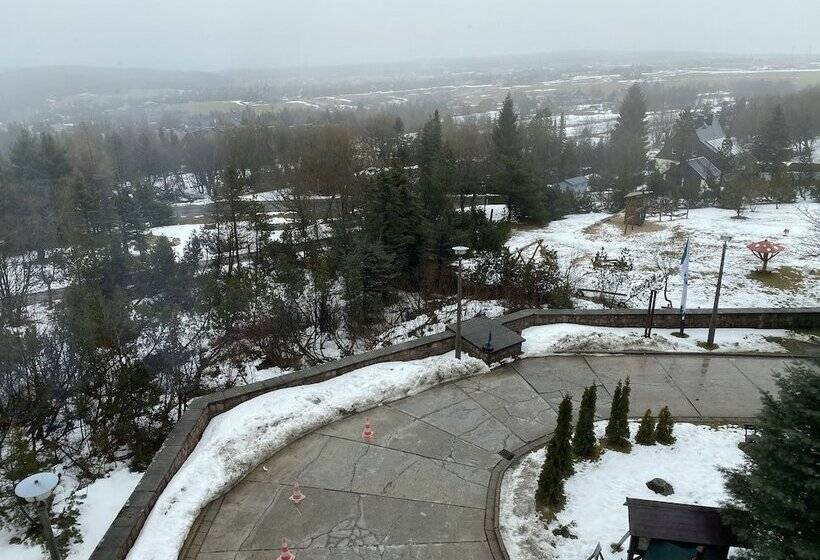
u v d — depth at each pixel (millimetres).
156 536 8734
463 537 9070
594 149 69000
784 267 25562
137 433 14070
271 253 29859
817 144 76438
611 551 8711
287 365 19125
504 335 15234
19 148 43344
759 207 39094
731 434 11820
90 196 37781
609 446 11406
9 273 30234
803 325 16844
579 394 13438
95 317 16688
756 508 7188
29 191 38281
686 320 16828
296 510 9617
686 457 11055
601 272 25641
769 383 13938
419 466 10773
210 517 9430
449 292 24375
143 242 36969
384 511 9617
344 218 31750
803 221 33375
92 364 15742
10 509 11016
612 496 9953
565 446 9664
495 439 11664
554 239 33562
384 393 13008
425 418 12367
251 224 35031
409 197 25578
